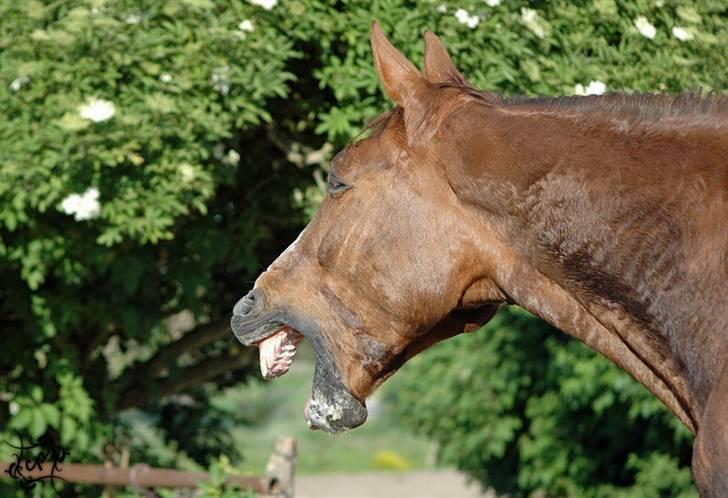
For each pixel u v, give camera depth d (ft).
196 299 29.19
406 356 15.85
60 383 28.55
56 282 28.17
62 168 22.13
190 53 22.08
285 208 28.91
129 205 22.56
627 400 40.11
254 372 34.42
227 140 24.94
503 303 15.31
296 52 23.20
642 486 40.96
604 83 22.27
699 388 13.41
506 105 14.75
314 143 27.22
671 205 13.48
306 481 77.00
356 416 15.64
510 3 22.38
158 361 31.19
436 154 14.76
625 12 22.79
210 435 34.88
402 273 14.87
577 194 13.92
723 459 12.58
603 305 14.19
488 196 14.38
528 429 46.14
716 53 22.30
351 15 22.89
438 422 47.96
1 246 25.16
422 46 22.40
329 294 15.51
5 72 21.76
